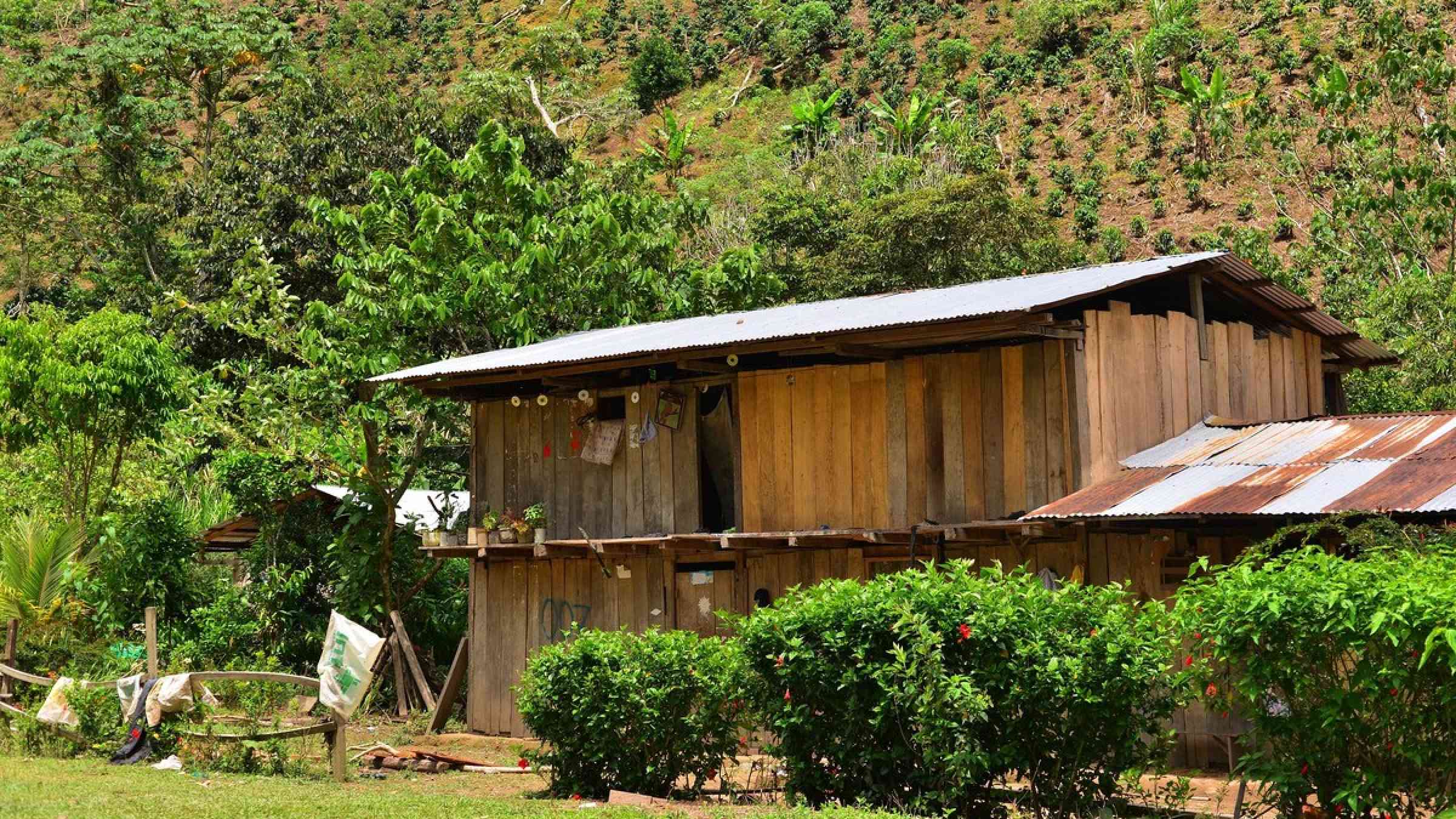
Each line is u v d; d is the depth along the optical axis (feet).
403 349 67.46
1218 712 26.94
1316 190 147.33
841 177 147.43
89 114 144.66
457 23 295.28
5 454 77.15
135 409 69.97
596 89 251.60
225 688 44.73
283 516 66.90
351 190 93.86
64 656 55.11
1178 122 173.88
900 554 45.42
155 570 65.67
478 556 55.21
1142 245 150.51
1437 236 82.48
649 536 51.31
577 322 71.61
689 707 34.24
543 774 37.24
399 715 60.44
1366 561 27.30
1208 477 39.24
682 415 51.57
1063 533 41.55
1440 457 36.14
